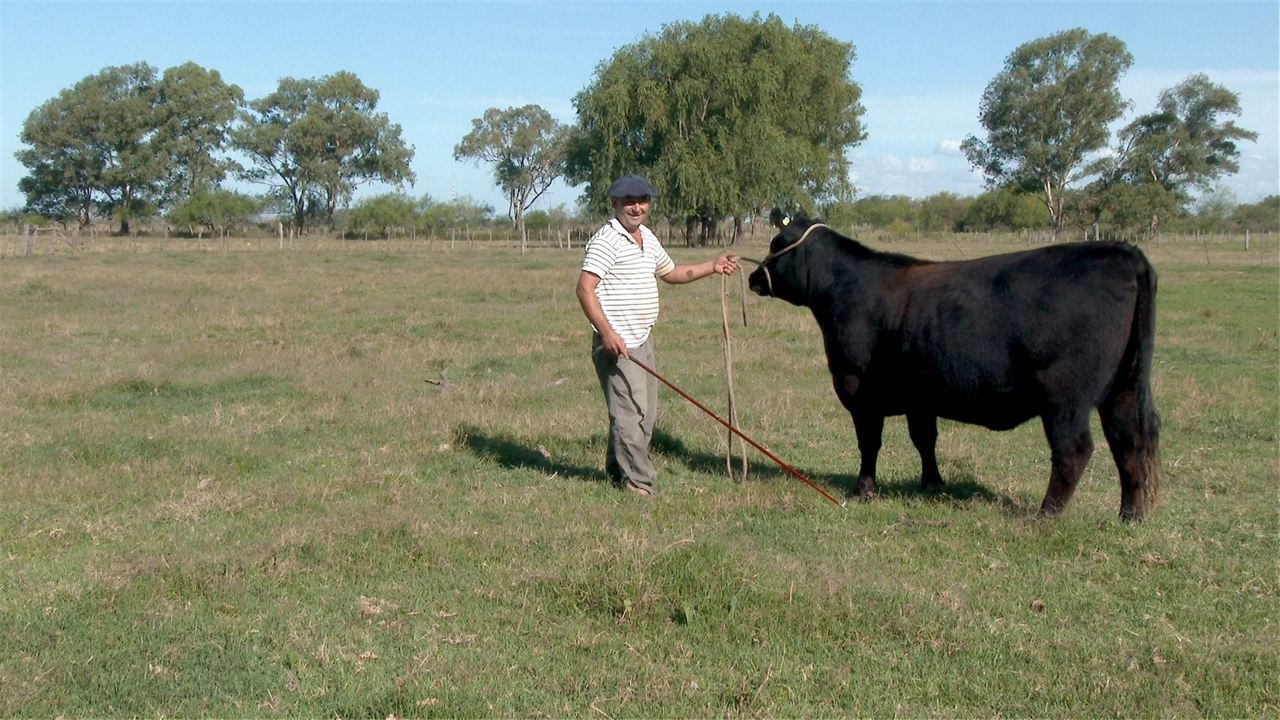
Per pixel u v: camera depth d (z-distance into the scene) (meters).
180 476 7.41
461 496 7.07
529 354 13.40
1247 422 9.52
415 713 4.07
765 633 4.77
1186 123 67.25
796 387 11.23
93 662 4.44
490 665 4.46
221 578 5.28
